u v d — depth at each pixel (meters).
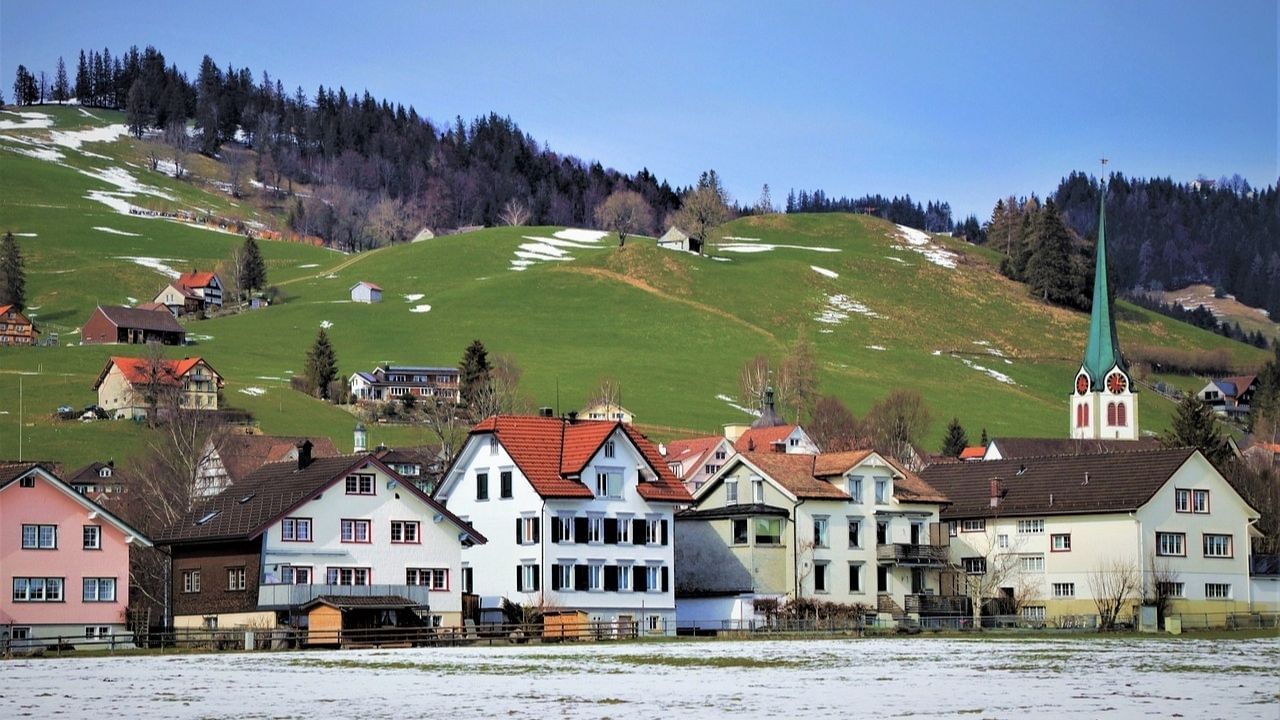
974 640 99.38
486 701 56.50
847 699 56.53
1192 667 71.19
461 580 108.06
